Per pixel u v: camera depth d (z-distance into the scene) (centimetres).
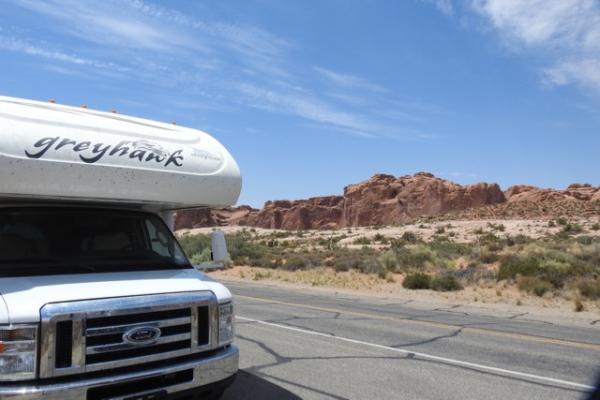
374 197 16088
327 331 1061
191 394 448
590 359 842
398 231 7731
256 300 1642
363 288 2173
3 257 446
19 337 377
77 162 452
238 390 635
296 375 707
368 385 665
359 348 895
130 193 488
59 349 388
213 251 588
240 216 19150
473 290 2033
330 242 6084
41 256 462
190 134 571
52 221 486
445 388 658
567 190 13600
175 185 516
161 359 430
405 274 2691
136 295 430
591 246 3394
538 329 1164
